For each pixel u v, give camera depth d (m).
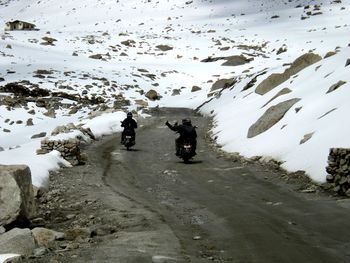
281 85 25.72
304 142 14.58
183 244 7.18
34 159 14.95
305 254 6.61
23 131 29.19
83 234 7.77
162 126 29.72
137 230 8.26
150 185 13.08
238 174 14.02
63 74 46.06
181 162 17.02
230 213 9.33
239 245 7.15
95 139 23.92
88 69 50.38
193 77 53.69
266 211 9.36
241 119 23.42
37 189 11.48
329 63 23.14
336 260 6.34
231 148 19.17
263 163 15.28
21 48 56.12
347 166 10.58
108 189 12.52
